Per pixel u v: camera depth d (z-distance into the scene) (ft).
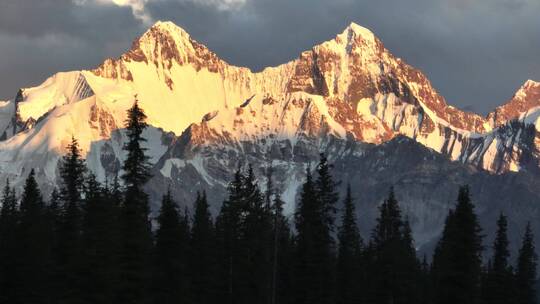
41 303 597.11
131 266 571.69
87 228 581.94
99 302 558.15
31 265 604.08
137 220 574.15
